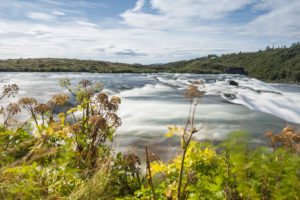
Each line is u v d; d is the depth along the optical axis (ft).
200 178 5.38
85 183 6.68
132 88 86.99
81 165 7.93
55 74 172.65
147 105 52.60
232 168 4.33
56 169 6.45
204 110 48.14
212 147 6.00
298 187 3.04
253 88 85.56
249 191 3.61
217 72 329.72
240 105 54.75
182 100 61.16
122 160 8.31
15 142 8.87
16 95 53.01
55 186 6.26
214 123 35.88
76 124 8.59
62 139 8.96
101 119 8.57
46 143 8.16
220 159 5.56
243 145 3.65
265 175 3.49
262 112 47.60
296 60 352.69
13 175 5.73
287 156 3.63
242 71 365.81
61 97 10.46
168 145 24.39
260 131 32.04
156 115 42.34
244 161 3.51
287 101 58.23
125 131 31.19
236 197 3.85
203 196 4.85
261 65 387.34
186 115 42.29
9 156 7.51
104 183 6.95
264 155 3.50
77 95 9.92
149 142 25.85
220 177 4.31
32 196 5.36
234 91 78.23
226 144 3.81
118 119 9.53
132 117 40.52
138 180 8.23
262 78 336.49
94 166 8.25
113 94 69.67
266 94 72.13
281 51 409.90
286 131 7.41
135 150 21.03
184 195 5.25
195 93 4.07
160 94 73.46
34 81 100.99
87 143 8.84
